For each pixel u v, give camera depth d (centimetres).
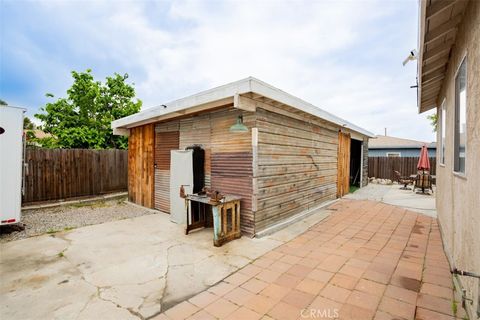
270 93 393
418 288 261
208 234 449
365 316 216
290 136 518
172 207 535
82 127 1071
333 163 748
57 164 736
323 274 295
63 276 291
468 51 223
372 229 474
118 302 239
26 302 238
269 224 460
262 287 267
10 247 384
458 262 262
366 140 1118
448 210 349
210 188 496
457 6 227
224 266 318
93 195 811
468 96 223
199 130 520
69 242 407
